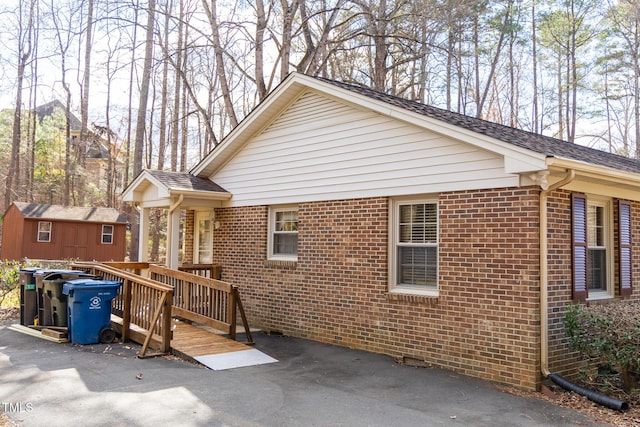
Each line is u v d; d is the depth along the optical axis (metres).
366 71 26.25
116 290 9.58
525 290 7.04
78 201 38.28
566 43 31.80
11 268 16.17
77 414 5.51
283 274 10.96
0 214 37.56
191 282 10.67
